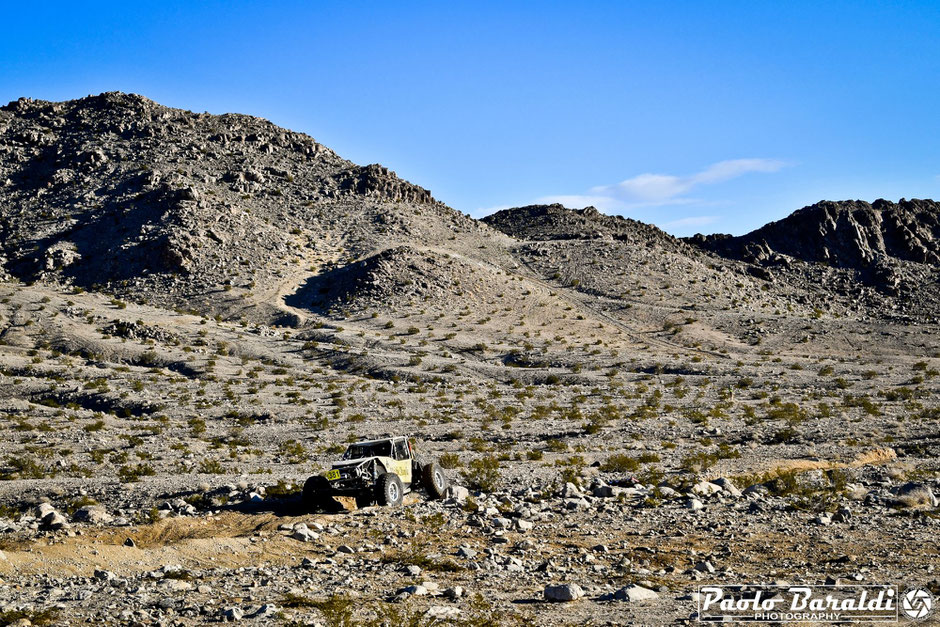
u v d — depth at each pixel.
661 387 74.44
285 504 19.86
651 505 18.39
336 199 186.38
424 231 171.88
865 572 11.51
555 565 12.49
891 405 53.12
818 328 117.62
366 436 45.53
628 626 8.91
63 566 12.91
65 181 178.88
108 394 66.38
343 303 122.94
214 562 13.49
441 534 15.44
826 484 21.53
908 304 173.00
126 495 24.14
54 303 109.75
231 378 79.38
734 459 29.94
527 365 91.00
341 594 10.70
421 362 88.38
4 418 54.53
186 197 155.38
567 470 26.11
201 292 125.75
